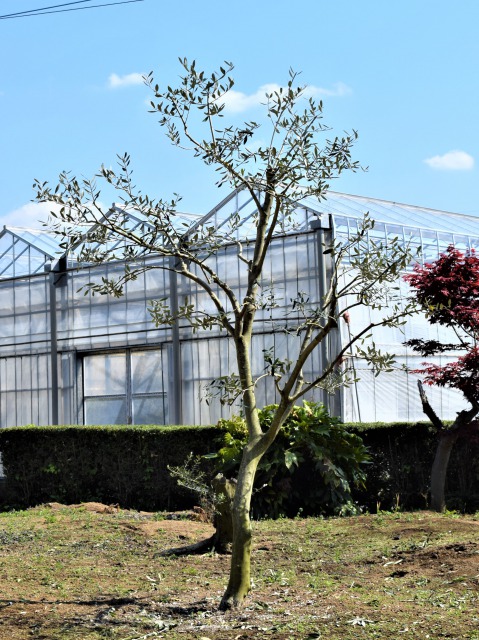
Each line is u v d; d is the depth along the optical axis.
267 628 5.96
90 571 8.46
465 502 13.27
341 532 10.18
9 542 10.51
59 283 21.95
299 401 17.22
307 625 5.99
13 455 16.80
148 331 20.33
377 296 6.72
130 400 20.86
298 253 17.69
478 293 12.40
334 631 5.79
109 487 15.53
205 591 7.40
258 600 6.85
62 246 6.71
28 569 8.65
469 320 12.31
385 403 17.80
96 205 6.61
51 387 21.92
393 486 13.62
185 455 14.59
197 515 12.02
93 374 21.59
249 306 6.82
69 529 11.22
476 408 12.59
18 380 22.58
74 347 21.61
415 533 9.45
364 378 17.42
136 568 8.57
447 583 6.99
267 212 7.01
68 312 21.78
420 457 13.76
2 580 8.13
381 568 7.90
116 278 20.89
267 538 10.07
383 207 21.41
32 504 16.61
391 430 13.74
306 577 7.77
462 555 7.87
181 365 19.69
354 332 17.39
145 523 11.27
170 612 6.67
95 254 6.87
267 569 8.23
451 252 12.77
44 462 16.42
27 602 7.12
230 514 9.17
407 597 6.67
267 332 17.94
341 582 7.45
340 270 17.25
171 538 10.25
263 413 13.02
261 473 12.76
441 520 10.09
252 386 6.75
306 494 12.84
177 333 19.70
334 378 7.19
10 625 6.36
